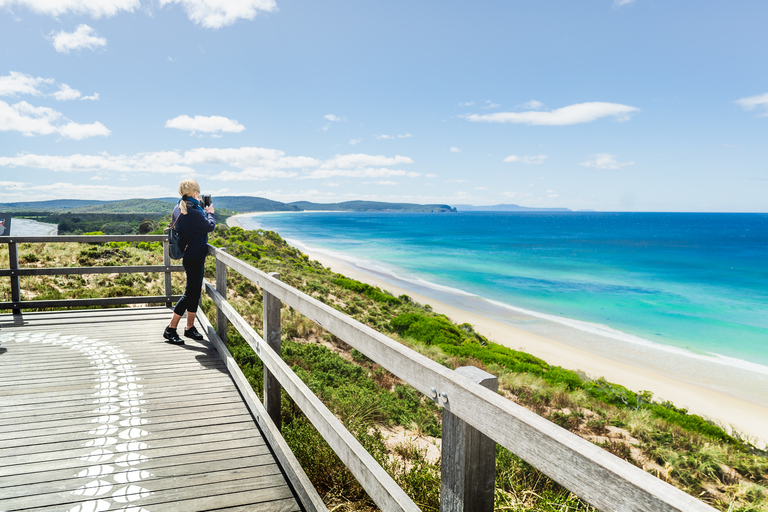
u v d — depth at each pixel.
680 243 99.12
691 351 20.77
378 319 20.94
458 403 1.33
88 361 4.66
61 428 3.29
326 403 6.32
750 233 144.62
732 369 18.27
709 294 36.91
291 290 2.86
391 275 44.25
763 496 6.58
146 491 2.60
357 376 9.01
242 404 3.77
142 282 13.05
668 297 35.16
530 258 63.25
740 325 26.23
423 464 3.83
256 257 33.62
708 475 7.31
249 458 2.98
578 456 0.92
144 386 4.08
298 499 2.58
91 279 12.34
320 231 140.12
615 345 21.50
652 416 11.03
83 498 2.52
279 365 2.99
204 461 2.93
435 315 24.55
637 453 8.00
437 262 56.69
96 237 6.36
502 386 11.71
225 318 4.93
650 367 18.42
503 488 4.04
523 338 22.38
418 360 1.58
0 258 13.55
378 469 1.80
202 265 5.25
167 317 6.43
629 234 134.12
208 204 5.20
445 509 1.44
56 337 5.45
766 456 9.30
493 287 38.25
